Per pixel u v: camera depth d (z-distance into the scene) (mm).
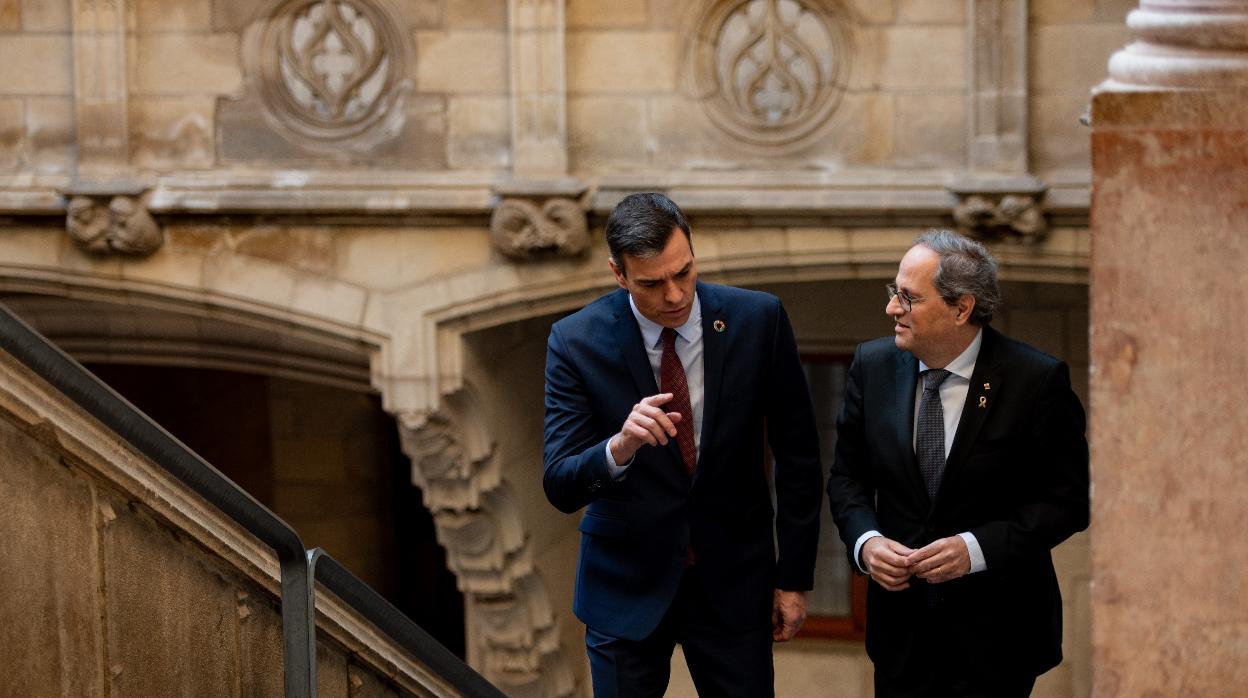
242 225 6590
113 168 6520
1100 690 2018
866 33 6113
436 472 7117
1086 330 7348
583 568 3236
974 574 3084
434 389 6656
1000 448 2990
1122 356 1968
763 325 3082
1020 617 3104
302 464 9812
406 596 10250
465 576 7656
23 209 6531
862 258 6273
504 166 6391
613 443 2867
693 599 3182
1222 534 1968
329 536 9867
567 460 2977
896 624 3162
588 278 6457
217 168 6531
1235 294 1933
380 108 6445
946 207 6070
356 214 6469
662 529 3104
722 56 6227
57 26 6516
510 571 7629
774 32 6164
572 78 6305
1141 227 1946
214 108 6500
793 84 6188
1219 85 1918
